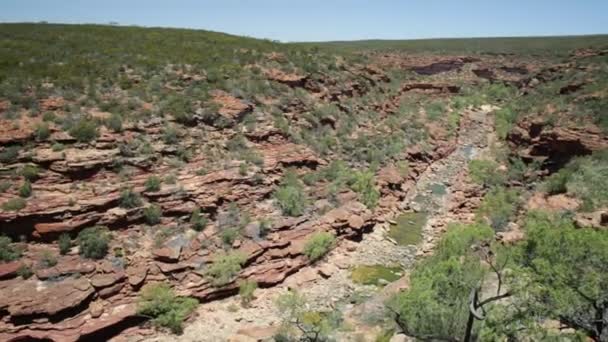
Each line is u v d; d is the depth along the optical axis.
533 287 10.81
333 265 23.86
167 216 22.20
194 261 20.78
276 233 23.86
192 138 27.17
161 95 29.61
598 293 9.92
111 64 33.25
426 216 31.56
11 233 18.50
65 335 16.28
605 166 27.55
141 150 24.06
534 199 29.00
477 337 12.58
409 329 14.04
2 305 16.08
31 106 24.55
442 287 14.86
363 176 31.97
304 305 20.19
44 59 32.47
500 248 15.56
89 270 18.48
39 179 20.41
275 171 28.30
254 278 21.27
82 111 25.42
